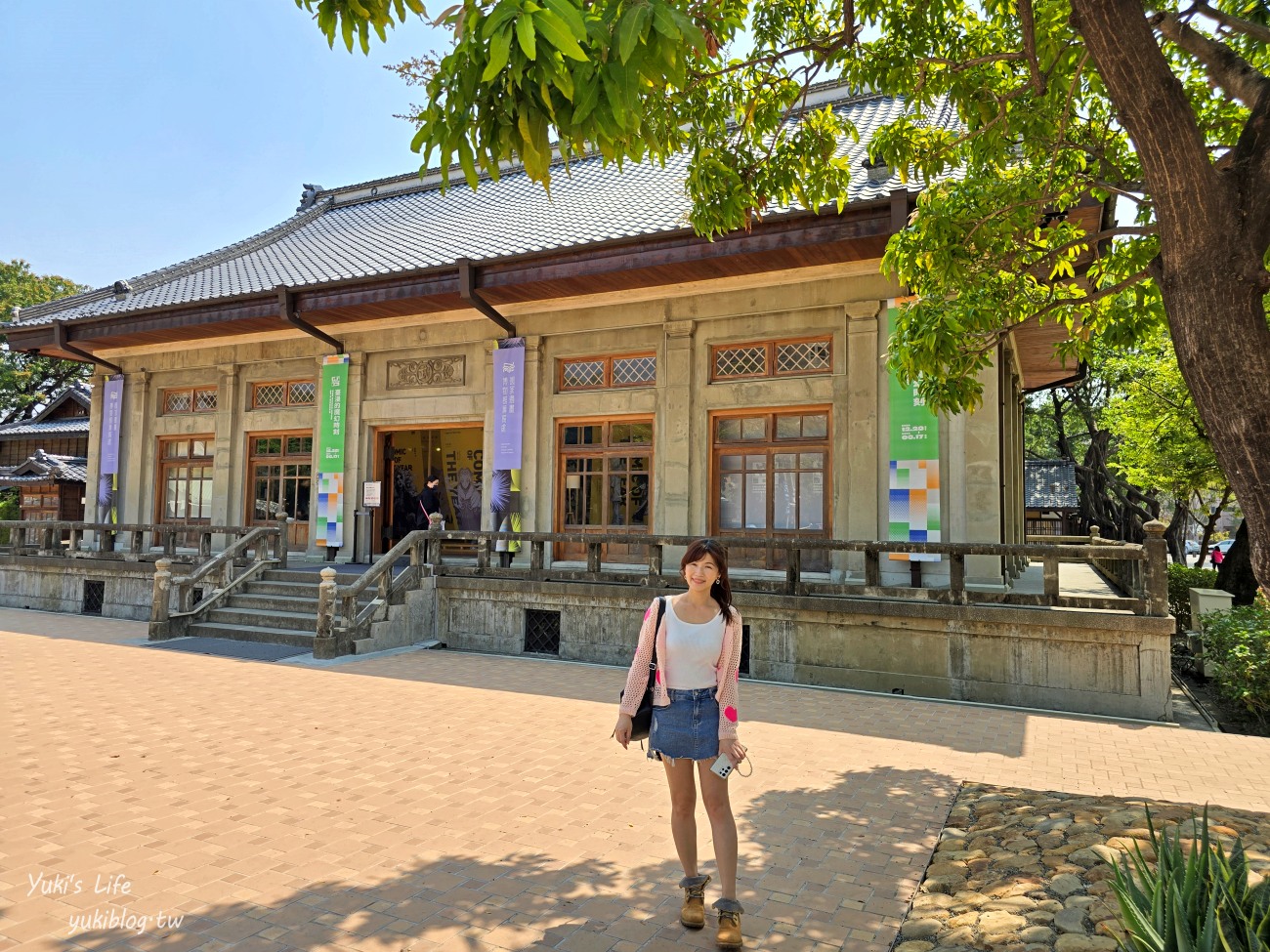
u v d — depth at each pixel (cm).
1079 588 1197
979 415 976
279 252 1736
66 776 523
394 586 1091
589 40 260
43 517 2264
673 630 346
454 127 278
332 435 1403
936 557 931
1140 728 702
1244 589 1409
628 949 321
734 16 533
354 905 354
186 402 1588
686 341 1145
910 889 379
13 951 309
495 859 405
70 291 3406
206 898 358
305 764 560
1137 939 263
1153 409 1584
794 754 607
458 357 1331
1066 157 660
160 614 1112
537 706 750
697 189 631
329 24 348
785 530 1095
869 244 963
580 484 1237
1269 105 319
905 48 641
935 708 778
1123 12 327
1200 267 313
